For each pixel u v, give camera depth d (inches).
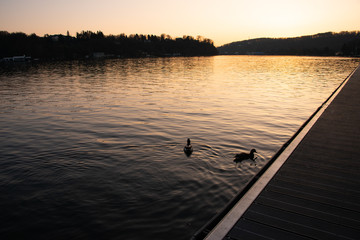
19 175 361.4
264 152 456.4
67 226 258.1
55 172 370.3
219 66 3740.2
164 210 283.1
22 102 966.4
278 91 1240.8
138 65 3922.2
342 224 178.4
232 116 734.5
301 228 174.9
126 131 581.6
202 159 417.7
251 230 173.2
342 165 269.4
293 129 613.0
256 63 4810.5
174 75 2198.6
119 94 1149.7
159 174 363.9
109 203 295.1
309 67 3344.0
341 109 523.5
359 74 1181.7
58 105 904.9
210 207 289.3
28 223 262.8
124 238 241.3
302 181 237.0
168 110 813.9
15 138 534.9
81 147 475.2
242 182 344.5
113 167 386.0
